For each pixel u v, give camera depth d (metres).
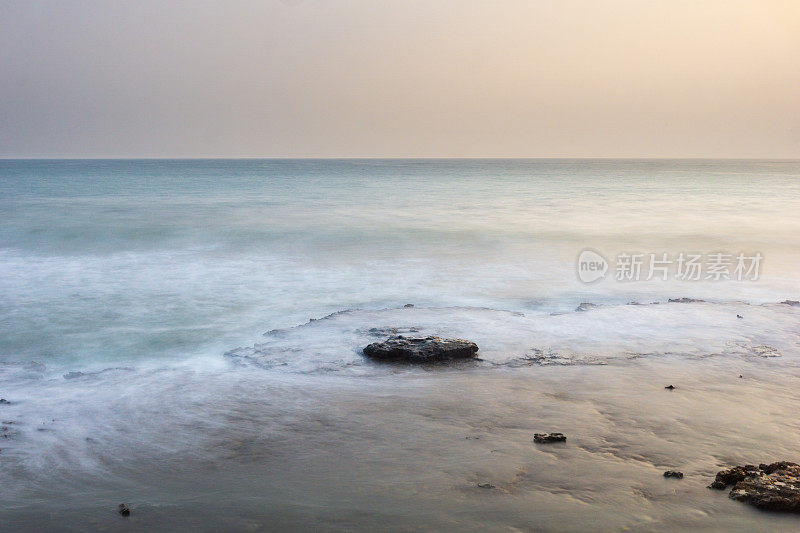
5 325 13.81
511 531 4.72
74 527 4.94
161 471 6.17
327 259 22.23
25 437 7.20
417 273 19.77
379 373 9.83
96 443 7.00
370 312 14.05
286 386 9.15
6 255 23.08
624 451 6.48
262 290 17.36
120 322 14.09
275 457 6.48
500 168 179.88
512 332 12.19
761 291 17.22
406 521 4.91
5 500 5.52
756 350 10.89
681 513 5.01
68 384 9.54
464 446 6.69
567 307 15.45
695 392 8.66
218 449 6.75
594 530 4.73
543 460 6.23
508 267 20.77
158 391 9.00
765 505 5.07
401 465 6.17
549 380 9.29
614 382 9.16
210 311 15.09
